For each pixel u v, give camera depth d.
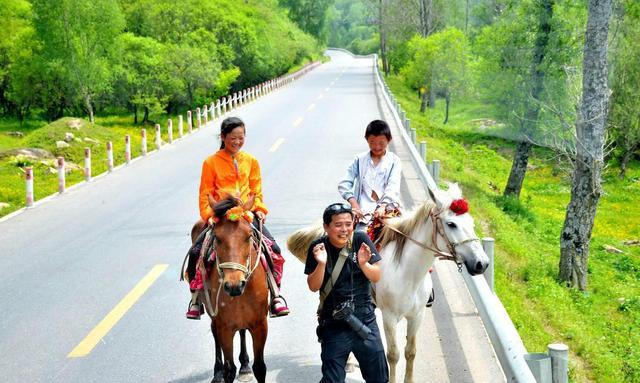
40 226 14.48
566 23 25.95
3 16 42.56
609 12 16.27
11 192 18.11
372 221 6.84
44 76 38.88
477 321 8.48
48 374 7.43
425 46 47.34
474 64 44.41
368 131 7.12
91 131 27.09
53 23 36.59
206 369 7.48
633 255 21.16
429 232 6.15
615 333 12.99
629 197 30.03
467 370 7.15
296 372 7.31
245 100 45.47
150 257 11.84
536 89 26.30
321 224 7.14
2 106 47.94
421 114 47.84
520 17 26.91
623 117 32.56
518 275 14.61
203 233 6.86
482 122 44.06
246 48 55.38
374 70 74.81
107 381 7.23
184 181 19.25
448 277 10.15
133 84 41.72
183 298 9.80
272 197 16.41
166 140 29.44
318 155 22.64
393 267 6.34
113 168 22.00
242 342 7.09
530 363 5.18
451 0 66.38
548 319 12.01
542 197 29.92
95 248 12.55
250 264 6.02
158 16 50.72
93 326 8.77
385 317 6.41
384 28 75.00
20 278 10.89
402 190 16.20
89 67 37.56
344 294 5.48
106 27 37.97
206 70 44.28
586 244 16.59
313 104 41.31
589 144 16.61
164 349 8.04
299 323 8.73
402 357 7.53
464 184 23.31
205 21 53.06
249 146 24.95
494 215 19.86
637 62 32.12
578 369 10.24
